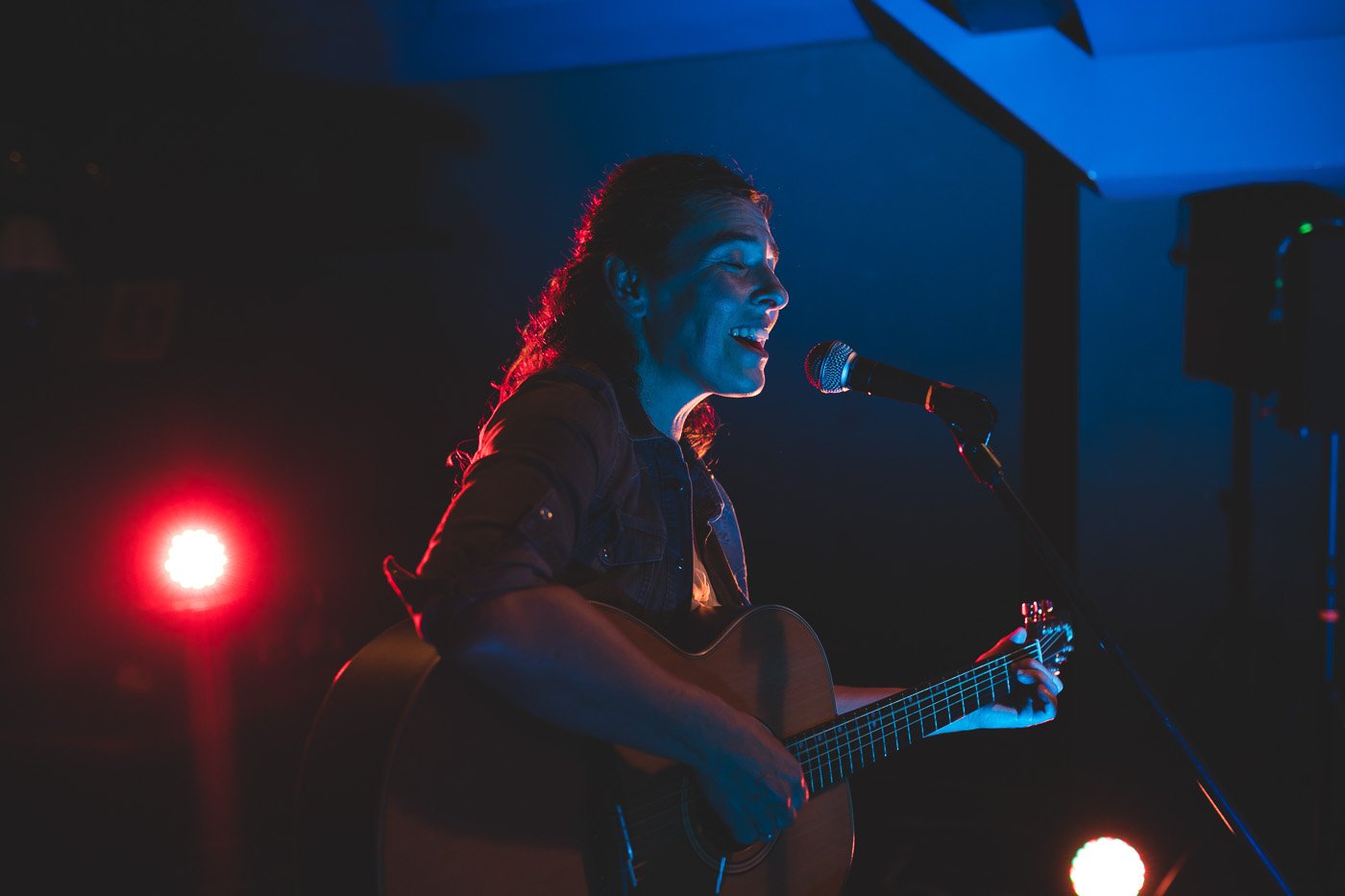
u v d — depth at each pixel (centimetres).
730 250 154
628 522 143
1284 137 321
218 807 388
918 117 419
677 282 154
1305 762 322
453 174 484
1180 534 362
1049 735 359
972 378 415
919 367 421
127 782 407
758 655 155
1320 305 274
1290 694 343
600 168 463
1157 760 352
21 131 516
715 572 167
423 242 481
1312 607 349
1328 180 326
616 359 155
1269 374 308
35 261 536
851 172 426
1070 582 156
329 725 125
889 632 426
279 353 535
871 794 394
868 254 425
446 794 122
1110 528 367
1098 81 334
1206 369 321
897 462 424
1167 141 329
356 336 521
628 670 121
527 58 446
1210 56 326
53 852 360
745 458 440
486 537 117
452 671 125
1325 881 281
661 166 159
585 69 454
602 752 133
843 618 431
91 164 515
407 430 515
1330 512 284
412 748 121
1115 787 355
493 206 481
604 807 131
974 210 414
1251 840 151
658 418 160
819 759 156
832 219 429
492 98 474
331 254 501
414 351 510
